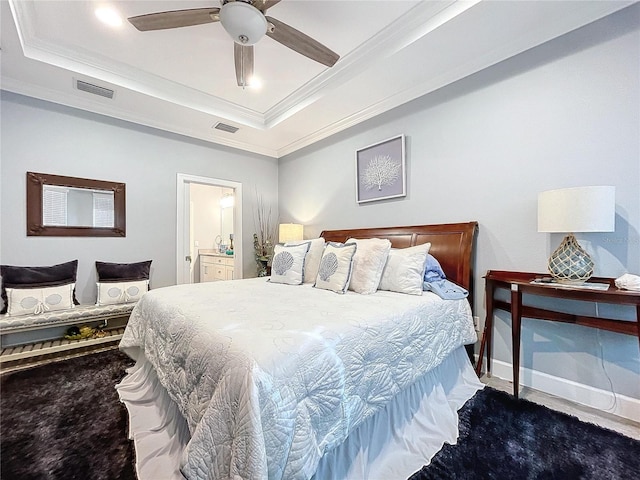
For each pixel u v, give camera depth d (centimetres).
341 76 265
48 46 231
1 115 262
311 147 403
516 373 185
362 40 228
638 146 165
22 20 201
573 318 171
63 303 269
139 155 339
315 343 116
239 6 155
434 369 183
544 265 198
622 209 170
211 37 223
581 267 167
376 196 313
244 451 86
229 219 598
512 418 165
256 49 237
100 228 313
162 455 135
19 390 197
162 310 175
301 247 278
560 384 190
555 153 194
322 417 108
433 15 196
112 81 265
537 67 202
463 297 211
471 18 186
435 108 262
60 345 259
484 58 225
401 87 271
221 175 409
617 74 172
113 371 225
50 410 174
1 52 221
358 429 131
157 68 265
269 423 92
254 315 146
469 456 136
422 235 264
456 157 247
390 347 146
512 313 186
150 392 183
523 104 209
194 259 584
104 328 304
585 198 155
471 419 164
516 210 212
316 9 196
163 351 160
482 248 231
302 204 420
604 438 147
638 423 161
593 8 176
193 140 383
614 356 172
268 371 97
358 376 127
